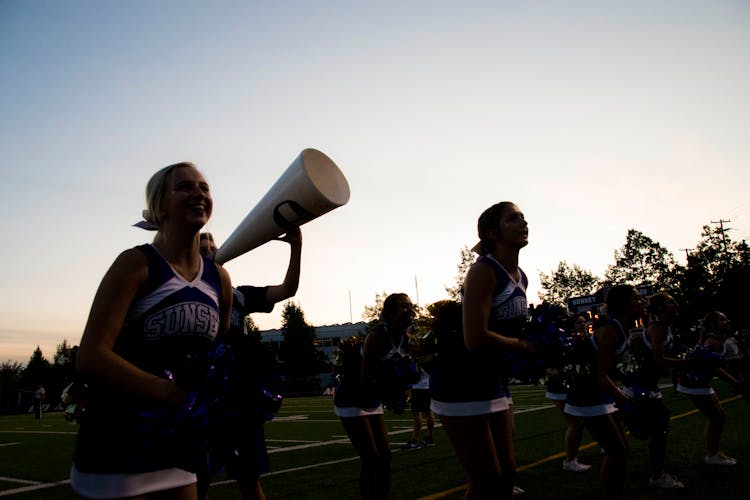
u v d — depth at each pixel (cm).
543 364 322
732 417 1018
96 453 196
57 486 692
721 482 539
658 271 5766
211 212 232
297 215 292
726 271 4816
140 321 208
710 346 671
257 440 346
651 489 524
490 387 317
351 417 452
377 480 448
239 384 209
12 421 2414
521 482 581
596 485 555
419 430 885
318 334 7288
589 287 6144
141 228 254
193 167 231
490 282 318
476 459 309
